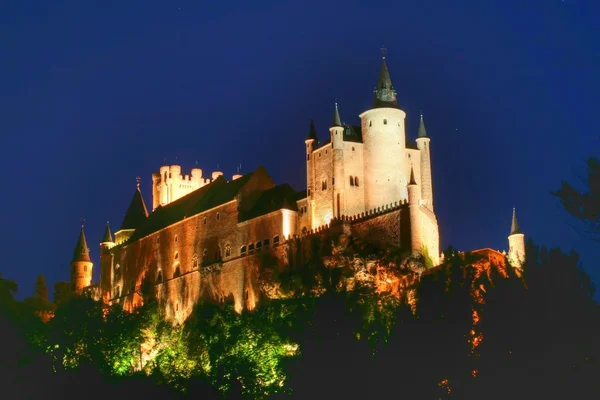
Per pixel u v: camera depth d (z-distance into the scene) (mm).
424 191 135250
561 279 58219
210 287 145500
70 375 102500
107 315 127062
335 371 63031
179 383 100125
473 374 59000
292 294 121625
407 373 61562
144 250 166125
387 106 132125
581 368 53719
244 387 91812
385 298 76812
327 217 130875
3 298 113188
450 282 64625
